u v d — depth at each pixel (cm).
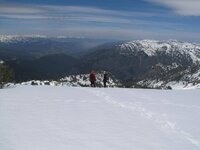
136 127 1773
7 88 3866
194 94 3759
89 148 1347
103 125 1775
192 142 1535
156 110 2373
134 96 3259
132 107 2453
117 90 3931
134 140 1512
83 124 1772
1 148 1280
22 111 2070
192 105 2747
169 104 2745
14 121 1761
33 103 2436
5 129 1574
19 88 3869
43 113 2031
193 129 1805
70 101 2631
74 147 1347
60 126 1698
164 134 1656
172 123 1941
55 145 1356
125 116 2066
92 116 2009
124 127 1756
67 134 1542
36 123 1739
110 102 2677
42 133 1534
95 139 1487
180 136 1633
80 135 1538
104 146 1389
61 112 2097
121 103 2650
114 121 1892
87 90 3766
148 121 1948
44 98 2764
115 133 1616
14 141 1380
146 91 4000
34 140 1411
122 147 1391
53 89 3788
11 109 2123
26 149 1282
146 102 2800
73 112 2116
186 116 2178
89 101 2680
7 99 2608
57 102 2541
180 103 2855
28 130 1577
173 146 1455
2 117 1848
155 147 1425
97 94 3284
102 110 2244
